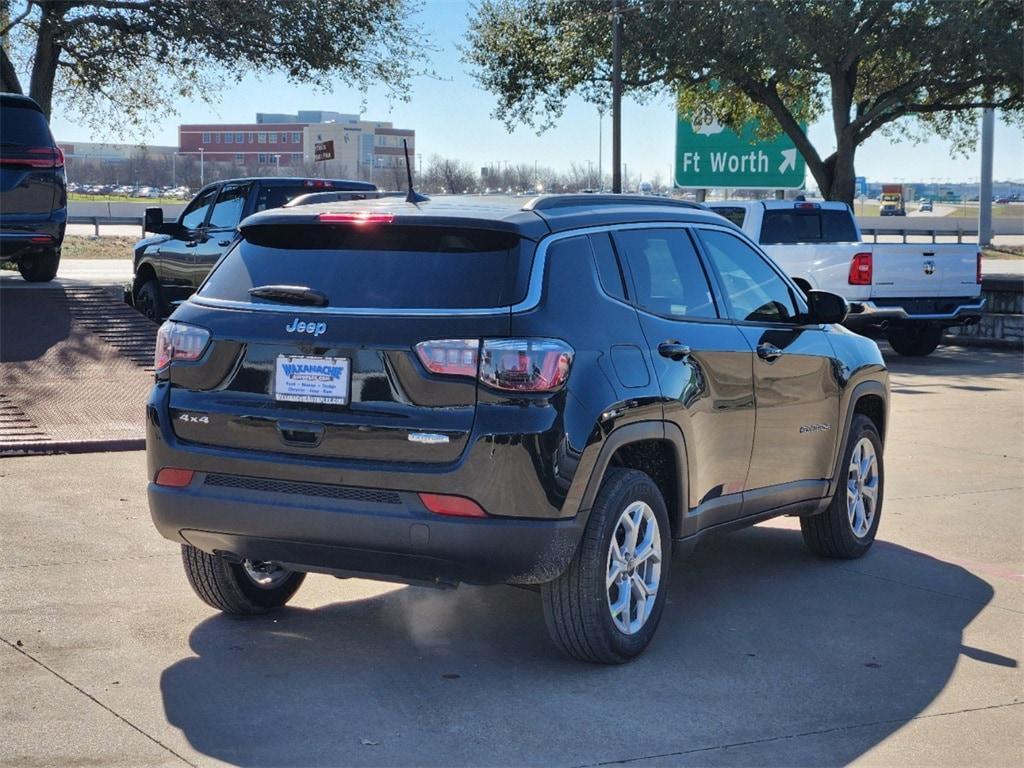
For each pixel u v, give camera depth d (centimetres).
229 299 503
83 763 398
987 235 4447
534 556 458
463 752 415
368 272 484
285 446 476
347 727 435
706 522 564
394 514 457
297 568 492
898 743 431
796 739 433
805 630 559
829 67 2502
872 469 710
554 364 461
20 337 1243
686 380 532
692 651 527
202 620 553
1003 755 423
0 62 2388
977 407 1280
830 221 1769
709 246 595
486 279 470
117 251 3822
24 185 1432
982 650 535
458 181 4622
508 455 451
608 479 496
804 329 648
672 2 2453
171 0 2362
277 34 2400
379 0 2464
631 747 422
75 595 582
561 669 501
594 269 505
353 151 10450
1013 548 720
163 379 509
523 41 2755
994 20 2333
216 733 426
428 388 456
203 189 1391
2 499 766
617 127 2558
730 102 2831
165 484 501
